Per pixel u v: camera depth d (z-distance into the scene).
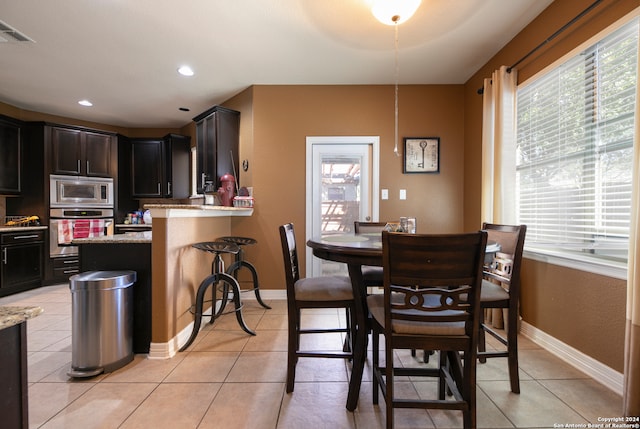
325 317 2.82
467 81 3.30
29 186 3.97
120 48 2.62
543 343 2.14
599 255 1.81
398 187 3.38
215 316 2.48
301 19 2.24
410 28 2.35
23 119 4.14
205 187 3.66
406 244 1.15
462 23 2.29
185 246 2.33
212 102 3.90
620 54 1.66
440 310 1.19
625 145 1.64
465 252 1.14
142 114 4.39
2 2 2.02
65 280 4.09
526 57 2.25
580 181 1.92
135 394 1.62
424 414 1.47
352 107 3.39
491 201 2.64
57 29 2.34
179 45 2.58
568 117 2.00
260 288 3.40
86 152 4.30
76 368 1.79
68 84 3.35
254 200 3.38
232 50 2.67
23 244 3.70
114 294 1.86
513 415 1.43
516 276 1.62
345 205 3.44
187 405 1.53
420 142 3.38
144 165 4.80
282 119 3.38
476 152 3.09
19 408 0.72
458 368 1.40
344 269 3.46
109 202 4.48
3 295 3.48
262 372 1.85
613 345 1.64
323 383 1.73
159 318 2.04
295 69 3.03
